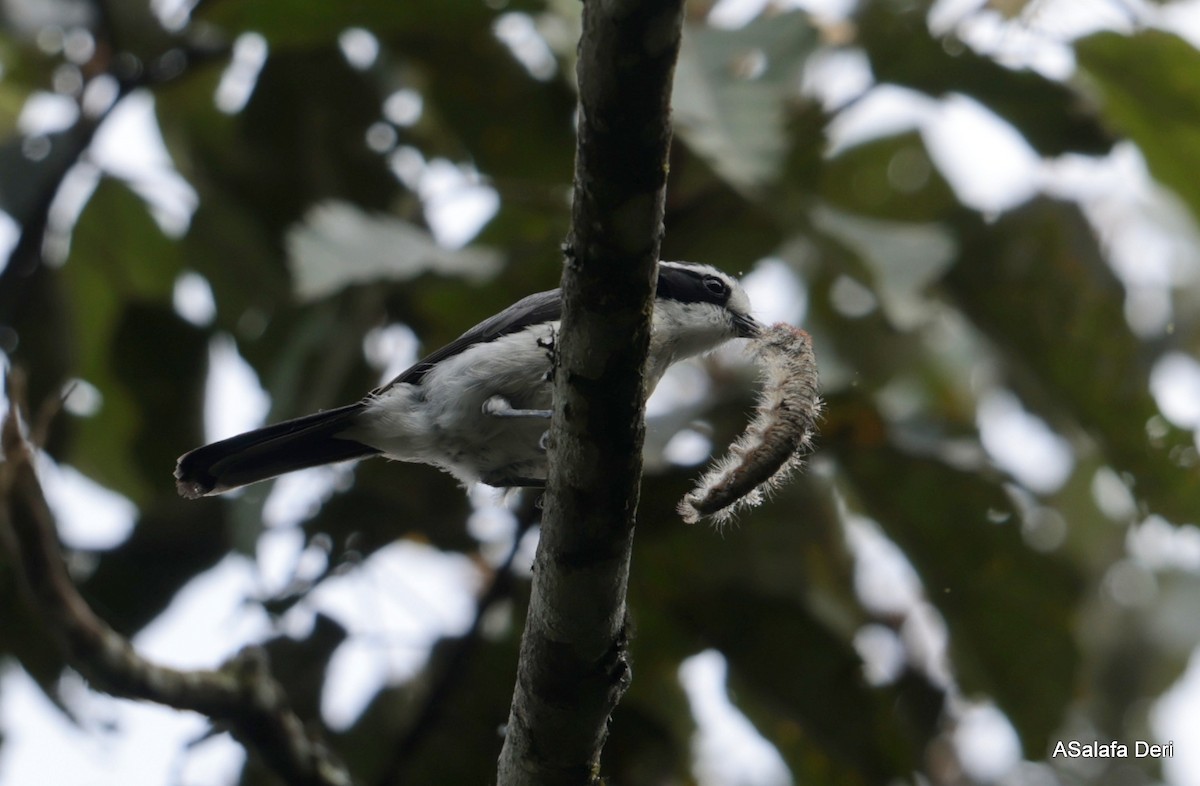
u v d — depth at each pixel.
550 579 6.12
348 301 10.79
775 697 10.19
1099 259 10.63
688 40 8.92
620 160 5.17
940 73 10.21
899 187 11.56
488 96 11.09
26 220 10.98
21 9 11.04
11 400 7.56
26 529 7.52
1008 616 10.33
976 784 13.38
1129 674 13.28
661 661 10.38
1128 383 10.52
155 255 11.94
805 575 10.19
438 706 10.12
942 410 12.20
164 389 11.37
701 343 10.34
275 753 8.38
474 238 10.95
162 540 10.31
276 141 11.73
